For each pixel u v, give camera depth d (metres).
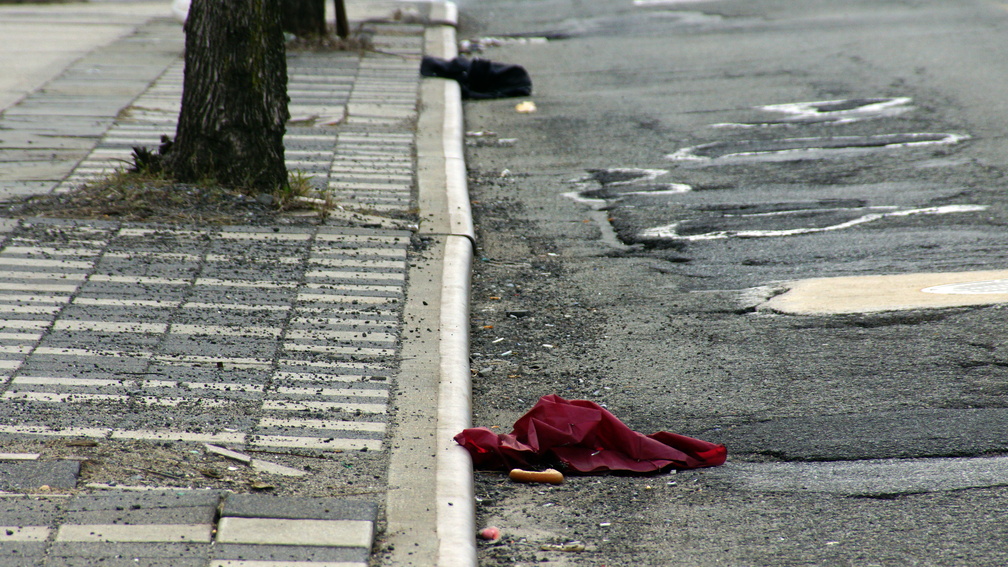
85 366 10.42
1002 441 9.49
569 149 22.92
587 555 7.88
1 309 11.74
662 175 20.50
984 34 33.94
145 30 37.16
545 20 44.53
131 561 7.06
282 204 16.02
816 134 22.97
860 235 16.25
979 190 18.25
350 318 12.16
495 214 18.25
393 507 8.09
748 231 16.78
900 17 39.06
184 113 16.58
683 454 9.56
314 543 7.42
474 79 29.05
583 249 16.39
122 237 14.42
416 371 10.82
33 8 43.22
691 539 8.10
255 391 10.13
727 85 28.92
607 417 9.65
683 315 13.45
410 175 18.81
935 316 12.74
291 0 33.81
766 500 8.70
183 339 11.27
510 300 14.15
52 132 20.81
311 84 27.48
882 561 7.64
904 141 21.89
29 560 6.99
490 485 9.16
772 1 46.38
